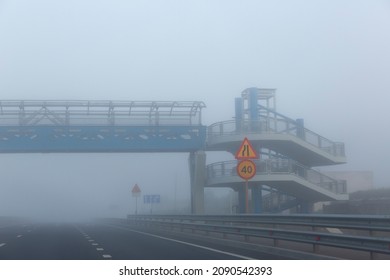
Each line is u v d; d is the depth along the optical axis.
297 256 24.73
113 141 59.56
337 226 23.05
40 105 58.88
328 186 56.28
